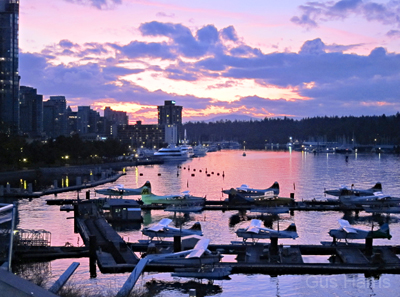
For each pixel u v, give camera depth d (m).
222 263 56.41
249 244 68.06
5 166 198.12
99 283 51.47
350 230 66.81
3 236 15.55
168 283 52.53
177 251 62.72
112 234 73.50
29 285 13.38
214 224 88.69
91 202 102.88
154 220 93.62
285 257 60.34
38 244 66.31
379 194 111.50
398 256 63.25
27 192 129.62
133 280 43.31
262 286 52.00
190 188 152.25
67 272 35.12
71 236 77.19
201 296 49.00
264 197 102.94
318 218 94.94
